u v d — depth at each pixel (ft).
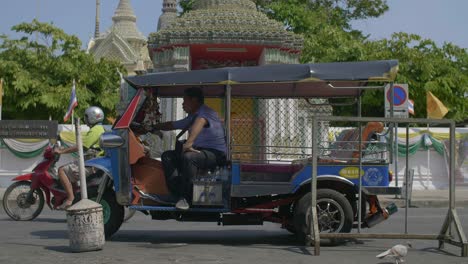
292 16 100.99
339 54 87.15
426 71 86.48
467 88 87.97
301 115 33.63
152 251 24.14
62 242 26.96
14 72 88.43
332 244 26.27
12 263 21.40
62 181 32.60
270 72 25.49
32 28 94.27
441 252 24.57
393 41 90.33
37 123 61.77
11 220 37.45
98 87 95.40
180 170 26.05
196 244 26.66
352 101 31.14
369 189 25.76
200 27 53.78
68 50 94.84
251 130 33.53
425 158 64.80
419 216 41.52
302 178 25.64
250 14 56.44
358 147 26.86
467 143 64.59
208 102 38.50
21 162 63.00
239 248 25.21
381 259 22.58
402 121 23.80
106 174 26.89
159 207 26.16
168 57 55.16
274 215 27.04
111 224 27.35
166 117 50.55
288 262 21.81
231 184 25.75
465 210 47.80
